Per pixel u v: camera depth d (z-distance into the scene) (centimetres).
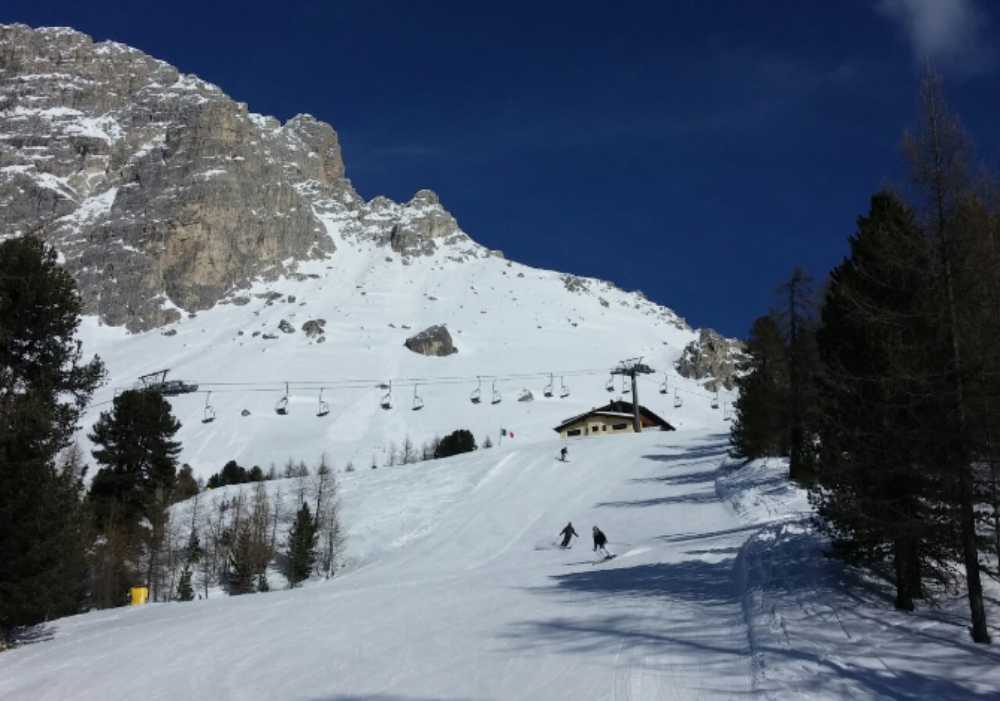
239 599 3038
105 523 4972
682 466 6341
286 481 7050
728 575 2402
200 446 12888
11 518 2395
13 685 1727
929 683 1238
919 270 1566
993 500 1491
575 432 10588
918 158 1567
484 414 14538
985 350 1476
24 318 3312
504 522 5284
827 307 1989
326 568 5109
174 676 1664
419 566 4406
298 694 1468
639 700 1273
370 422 14162
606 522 4762
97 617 2822
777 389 4803
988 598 1731
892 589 1880
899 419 1645
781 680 1283
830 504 1766
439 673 1550
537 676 1470
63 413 3256
